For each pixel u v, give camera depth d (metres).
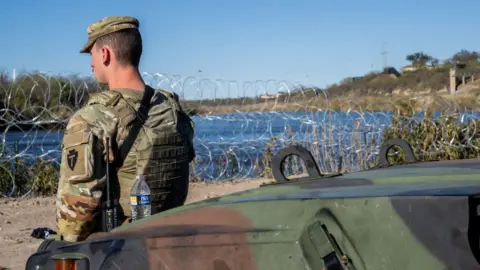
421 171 2.60
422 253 1.88
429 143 11.86
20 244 6.97
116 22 3.45
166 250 2.26
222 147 11.74
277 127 11.67
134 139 3.25
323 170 11.54
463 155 11.90
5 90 9.57
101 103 3.24
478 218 1.85
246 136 11.66
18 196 10.25
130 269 2.30
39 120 9.55
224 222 2.23
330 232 2.03
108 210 3.15
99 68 3.49
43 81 9.56
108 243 2.36
